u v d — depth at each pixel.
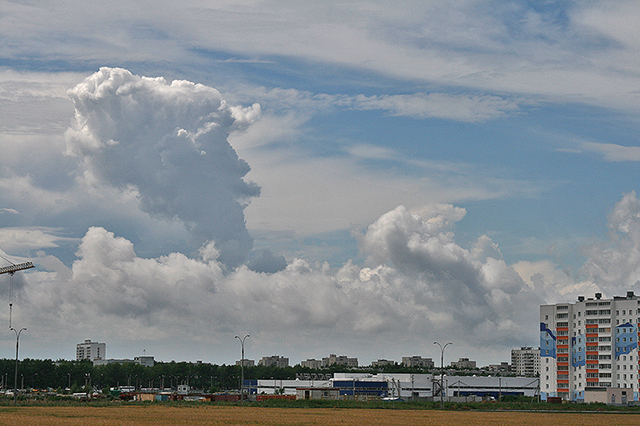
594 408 191.50
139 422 106.50
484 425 112.94
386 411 162.75
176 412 141.88
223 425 102.25
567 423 121.88
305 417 128.12
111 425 99.50
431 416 139.38
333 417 129.50
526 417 141.62
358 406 190.75
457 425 111.38
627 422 127.12
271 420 116.94
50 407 162.75
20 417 116.19
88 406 171.50
